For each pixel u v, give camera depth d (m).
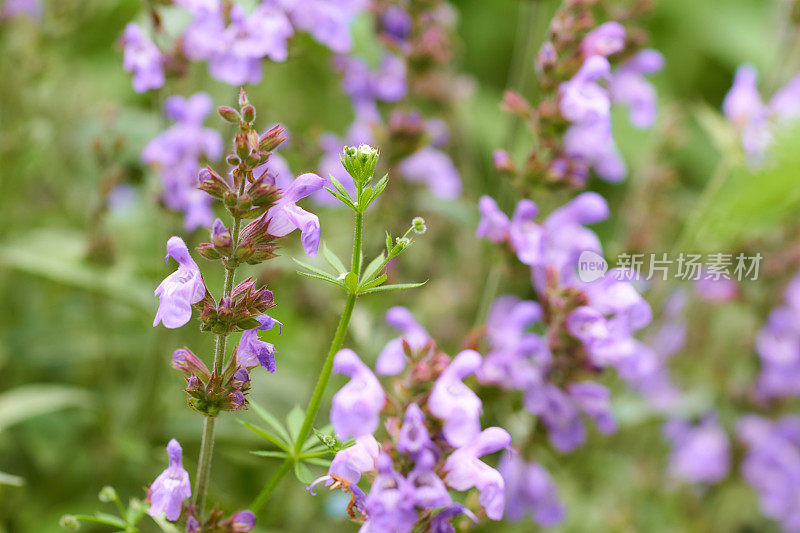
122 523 0.80
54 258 0.98
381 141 0.98
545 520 0.92
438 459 0.78
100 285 0.98
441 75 1.07
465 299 1.04
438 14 1.00
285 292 1.01
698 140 1.56
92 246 0.97
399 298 1.02
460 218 1.00
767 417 1.09
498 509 0.78
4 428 0.97
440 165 1.02
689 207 1.14
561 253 0.90
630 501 1.08
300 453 0.80
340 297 0.97
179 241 0.78
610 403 0.99
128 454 0.94
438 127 1.03
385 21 0.99
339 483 0.78
